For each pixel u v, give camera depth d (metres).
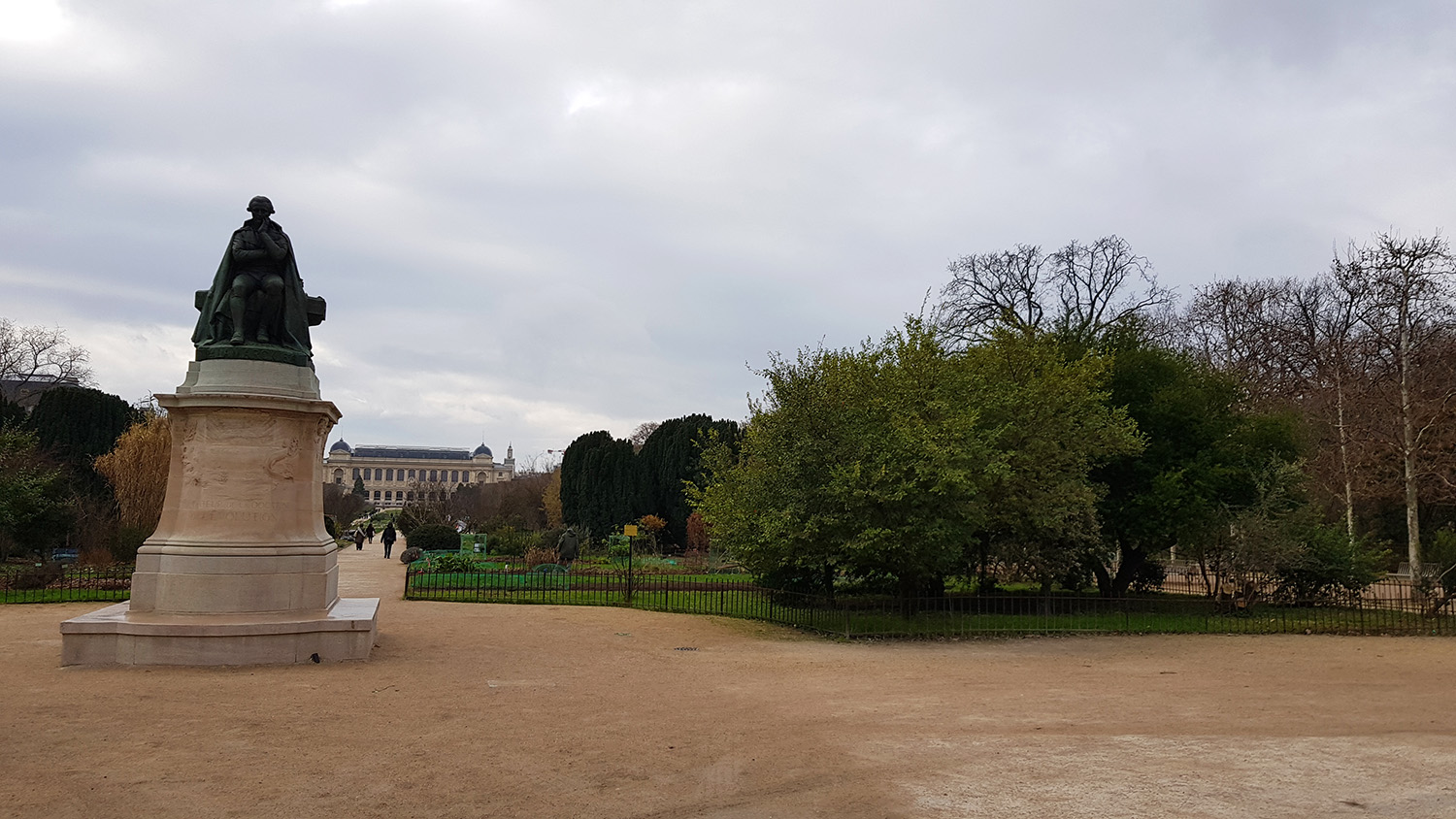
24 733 8.24
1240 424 26.89
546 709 9.91
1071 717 10.38
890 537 18.33
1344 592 26.73
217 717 8.97
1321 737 9.52
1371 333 41.41
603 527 55.72
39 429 42.66
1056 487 21.86
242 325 13.10
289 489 13.02
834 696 11.45
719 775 7.58
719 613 21.14
